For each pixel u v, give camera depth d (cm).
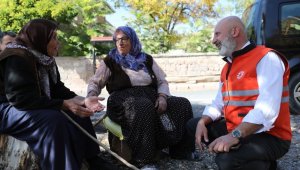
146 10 1941
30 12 1498
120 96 375
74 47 1609
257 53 295
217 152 284
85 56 1561
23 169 308
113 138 395
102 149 428
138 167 361
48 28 323
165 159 401
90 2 1688
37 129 298
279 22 658
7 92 300
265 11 665
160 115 380
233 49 303
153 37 1842
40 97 308
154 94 389
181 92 1303
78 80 1538
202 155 413
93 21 1661
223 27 304
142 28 1838
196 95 1171
